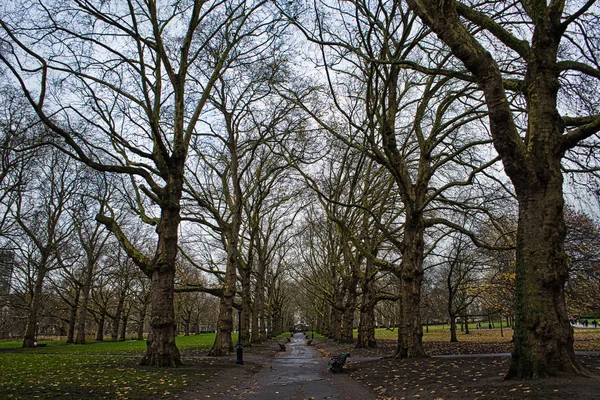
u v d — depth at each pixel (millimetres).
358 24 14492
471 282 38750
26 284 42156
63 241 42469
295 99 23281
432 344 31578
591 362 12031
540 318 8422
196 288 23938
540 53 9531
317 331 89250
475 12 10086
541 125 9164
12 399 8648
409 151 22922
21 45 13672
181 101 17125
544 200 8812
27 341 35750
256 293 41562
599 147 13102
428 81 18828
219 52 20656
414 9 9719
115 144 19203
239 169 33531
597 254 23734
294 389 12477
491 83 8797
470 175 15086
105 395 9547
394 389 10742
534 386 7539
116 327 53094
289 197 32750
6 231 34625
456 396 8328
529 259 8734
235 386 13172
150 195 16297
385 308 69375
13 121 21547
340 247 37438
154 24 15727
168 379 12219
